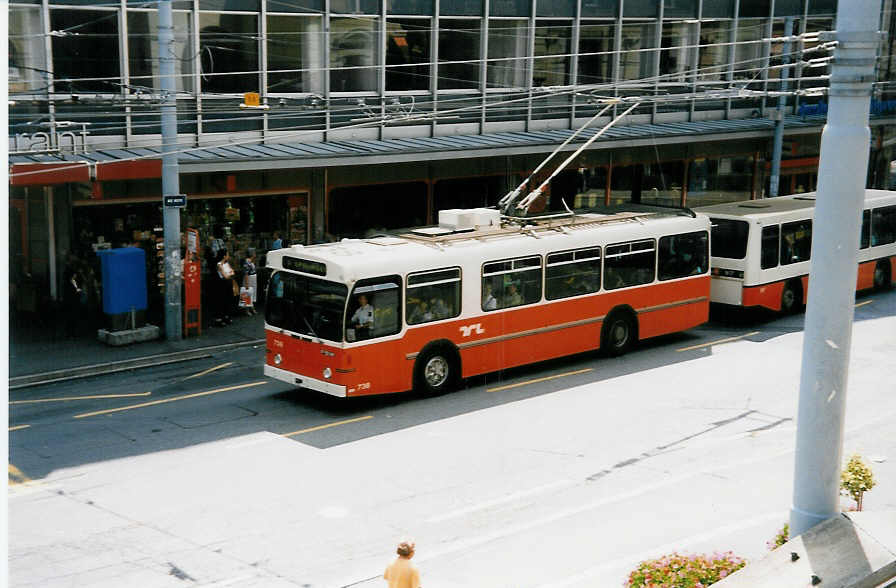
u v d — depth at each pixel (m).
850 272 9.88
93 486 14.60
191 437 16.95
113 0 23.81
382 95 28.64
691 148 37.84
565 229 21.64
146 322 24.70
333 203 28.70
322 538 12.97
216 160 23.81
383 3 28.25
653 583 9.80
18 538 12.71
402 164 29.83
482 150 29.03
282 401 19.23
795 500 10.63
